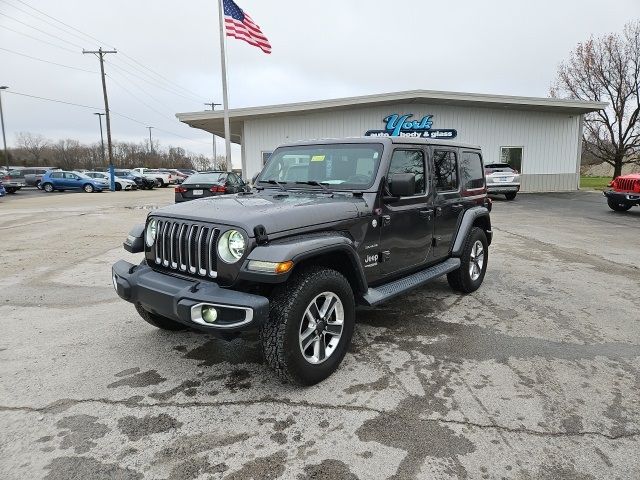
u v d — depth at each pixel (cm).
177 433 271
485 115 2308
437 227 484
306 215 327
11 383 329
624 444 262
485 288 590
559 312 494
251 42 1842
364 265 380
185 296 294
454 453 253
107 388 324
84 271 677
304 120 2255
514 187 1927
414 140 442
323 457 249
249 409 297
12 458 247
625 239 983
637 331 439
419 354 383
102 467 241
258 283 309
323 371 328
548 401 308
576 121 2388
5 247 885
